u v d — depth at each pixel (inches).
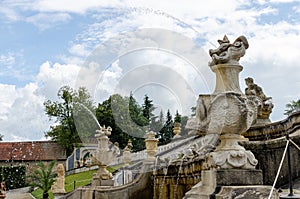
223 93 180.1
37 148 1358.3
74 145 1112.8
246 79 420.8
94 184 348.8
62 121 1205.7
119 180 365.7
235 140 183.2
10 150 1392.7
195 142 256.7
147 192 332.5
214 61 187.3
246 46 190.5
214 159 177.5
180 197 299.6
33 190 911.0
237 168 176.2
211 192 172.6
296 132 347.6
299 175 278.8
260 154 267.1
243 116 178.1
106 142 283.6
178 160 294.7
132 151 294.4
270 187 163.8
